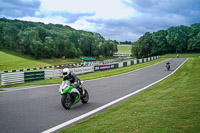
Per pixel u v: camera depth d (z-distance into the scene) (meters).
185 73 21.89
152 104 7.11
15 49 102.31
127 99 8.81
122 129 4.45
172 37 104.50
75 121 5.66
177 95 8.68
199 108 5.96
